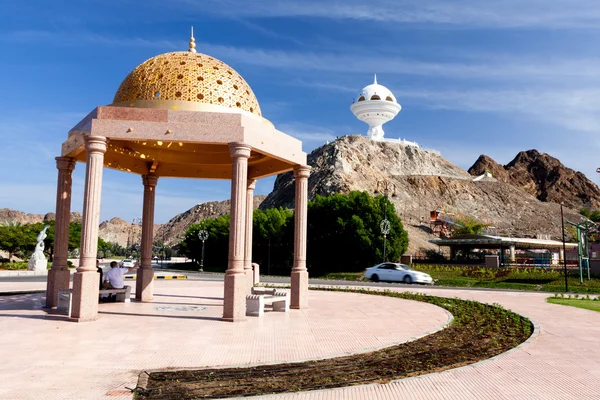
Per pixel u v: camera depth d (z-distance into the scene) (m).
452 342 10.13
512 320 13.45
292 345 9.30
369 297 19.81
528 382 7.03
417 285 31.55
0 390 6.18
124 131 12.18
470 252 65.88
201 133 12.45
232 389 6.46
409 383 6.85
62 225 14.38
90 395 6.04
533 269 40.16
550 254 60.12
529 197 132.25
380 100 117.94
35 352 8.37
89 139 11.98
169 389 6.43
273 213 53.88
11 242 57.34
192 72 13.62
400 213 93.19
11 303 15.34
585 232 34.97
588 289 27.94
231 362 7.88
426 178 116.38
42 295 18.33
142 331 10.53
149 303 15.77
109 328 10.82
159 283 27.48
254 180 17.95
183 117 12.55
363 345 9.41
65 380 6.68
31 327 10.84
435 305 17.08
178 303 15.95
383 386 6.68
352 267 47.50
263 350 8.81
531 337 10.70
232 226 12.35
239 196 12.38
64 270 14.34
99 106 12.46
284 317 13.14
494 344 10.05
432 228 84.75
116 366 7.50
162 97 13.27
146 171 16.97
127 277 35.72
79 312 11.62
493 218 112.94
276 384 6.71
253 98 14.66
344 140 120.62
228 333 10.48
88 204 11.86
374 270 35.97
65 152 14.28
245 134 12.54
